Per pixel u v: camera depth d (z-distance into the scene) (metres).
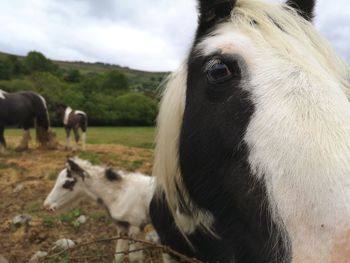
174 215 1.12
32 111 5.84
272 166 0.66
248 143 0.72
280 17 0.84
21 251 2.11
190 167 0.94
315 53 0.79
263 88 0.73
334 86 0.72
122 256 2.01
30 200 3.12
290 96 0.70
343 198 0.56
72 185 2.36
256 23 0.84
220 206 0.88
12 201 3.09
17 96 5.69
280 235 0.64
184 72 0.99
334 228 0.55
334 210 0.56
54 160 5.00
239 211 0.81
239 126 0.75
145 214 2.17
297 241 0.60
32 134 9.84
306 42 0.80
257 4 0.88
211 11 0.91
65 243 2.09
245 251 0.83
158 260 2.03
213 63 0.81
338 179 0.58
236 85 0.77
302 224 0.60
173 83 1.05
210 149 0.84
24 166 4.52
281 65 0.74
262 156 0.68
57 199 2.38
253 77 0.75
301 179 0.61
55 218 2.59
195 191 0.95
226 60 0.79
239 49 0.78
